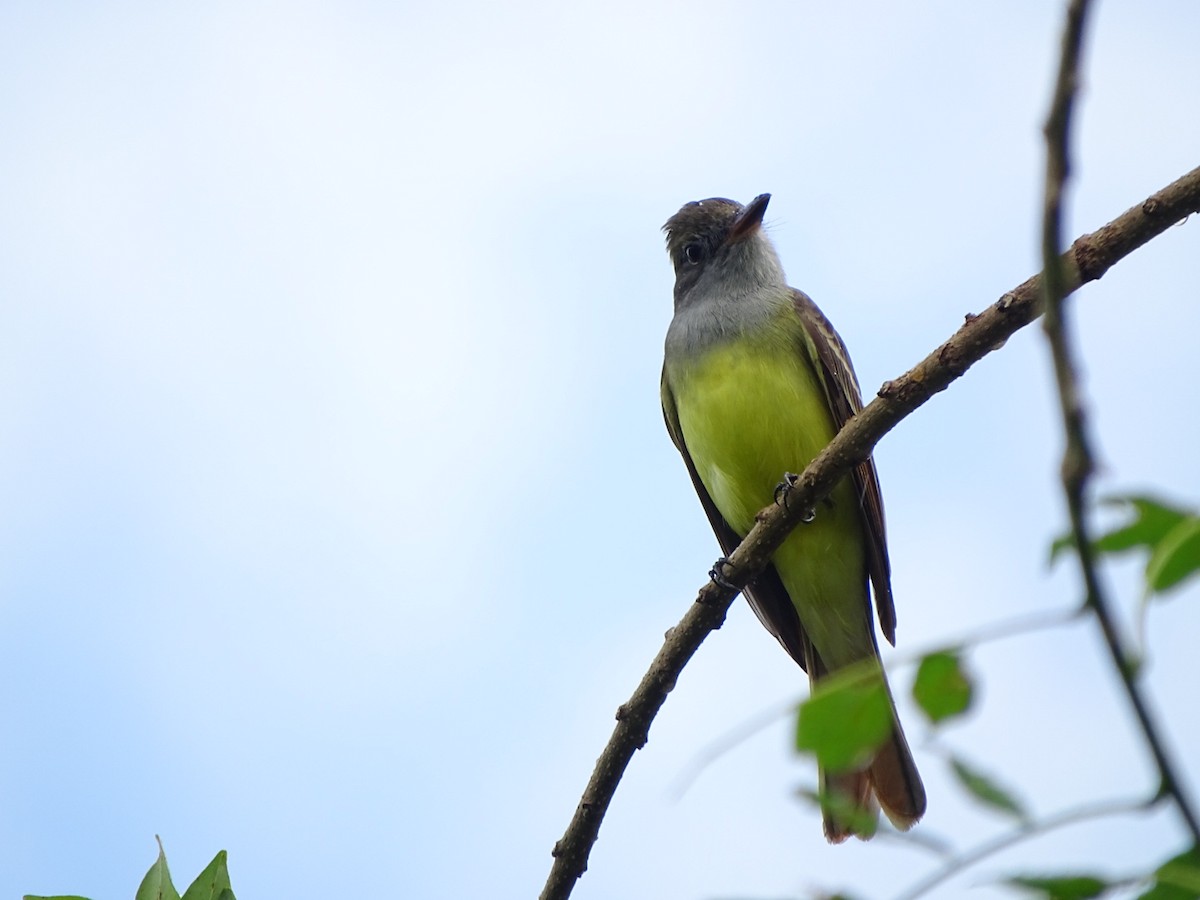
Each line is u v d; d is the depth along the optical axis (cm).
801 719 309
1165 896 291
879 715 311
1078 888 299
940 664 306
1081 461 297
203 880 604
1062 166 333
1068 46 332
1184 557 272
